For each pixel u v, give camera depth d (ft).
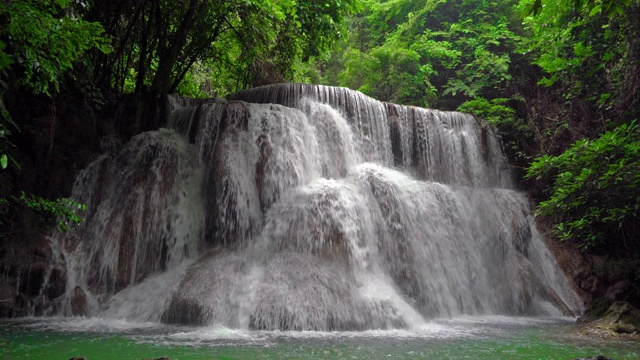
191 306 27.02
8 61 23.58
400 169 47.50
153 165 36.11
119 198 34.88
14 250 30.55
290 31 53.42
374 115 47.14
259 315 26.08
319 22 50.52
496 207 45.80
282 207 34.65
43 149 35.58
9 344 20.56
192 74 71.41
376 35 90.27
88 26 26.09
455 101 74.08
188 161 37.42
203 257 32.78
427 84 73.92
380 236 35.40
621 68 43.91
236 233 34.14
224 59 65.26
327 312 26.63
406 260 35.40
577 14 44.47
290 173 36.70
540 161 42.01
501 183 53.88
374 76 77.82
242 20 49.80
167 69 48.21
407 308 29.94
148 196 34.35
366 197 37.35
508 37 69.92
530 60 64.85
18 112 35.09
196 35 54.60
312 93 45.06
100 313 29.32
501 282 39.73
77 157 37.42
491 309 38.01
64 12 30.86
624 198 36.99
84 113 38.86
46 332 23.59
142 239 32.91
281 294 27.27
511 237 43.98
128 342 21.30
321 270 29.63
